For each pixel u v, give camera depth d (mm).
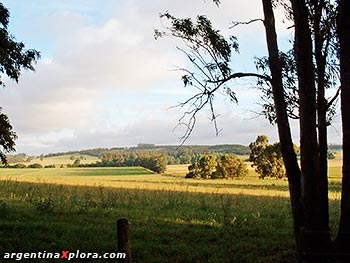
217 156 93062
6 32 20844
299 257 10539
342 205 10203
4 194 29062
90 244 13195
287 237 14938
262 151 81062
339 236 10164
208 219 19219
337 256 9906
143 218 19172
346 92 10133
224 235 15273
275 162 79500
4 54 20172
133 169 114000
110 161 130125
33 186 38062
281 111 11156
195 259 12070
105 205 23797
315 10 11625
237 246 13414
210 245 13766
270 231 16094
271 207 26016
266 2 11422
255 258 11977
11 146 21594
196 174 88438
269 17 11352
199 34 11977
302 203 10539
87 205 23141
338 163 89438
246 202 29203
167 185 51719
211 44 11953
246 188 50938
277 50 11281
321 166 10781
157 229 16188
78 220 17797
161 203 26422
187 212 21891
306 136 10398
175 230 16094
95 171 109062
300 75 10484
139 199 28156
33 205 22500
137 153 129625
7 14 20828
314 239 10148
